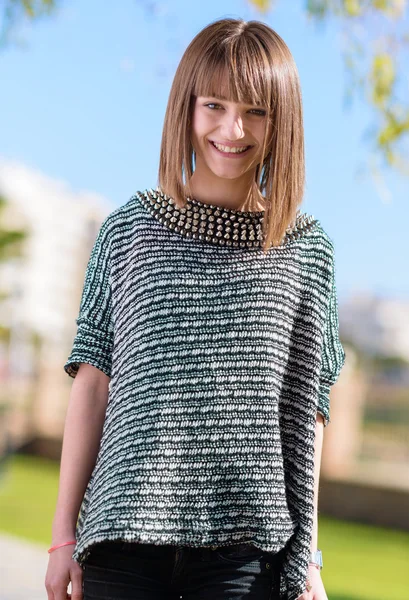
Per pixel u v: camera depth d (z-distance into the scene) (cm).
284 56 234
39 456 2052
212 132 232
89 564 223
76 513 235
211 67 229
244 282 229
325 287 238
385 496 1377
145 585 221
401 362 2458
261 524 219
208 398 222
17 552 688
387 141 580
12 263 1591
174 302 228
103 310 238
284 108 232
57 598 227
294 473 230
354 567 981
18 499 1402
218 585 220
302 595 233
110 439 226
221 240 232
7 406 2036
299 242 237
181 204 234
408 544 1197
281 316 229
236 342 225
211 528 218
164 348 225
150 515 217
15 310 2234
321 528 1330
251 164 235
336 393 1528
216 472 220
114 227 240
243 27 234
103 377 239
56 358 2688
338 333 249
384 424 1592
